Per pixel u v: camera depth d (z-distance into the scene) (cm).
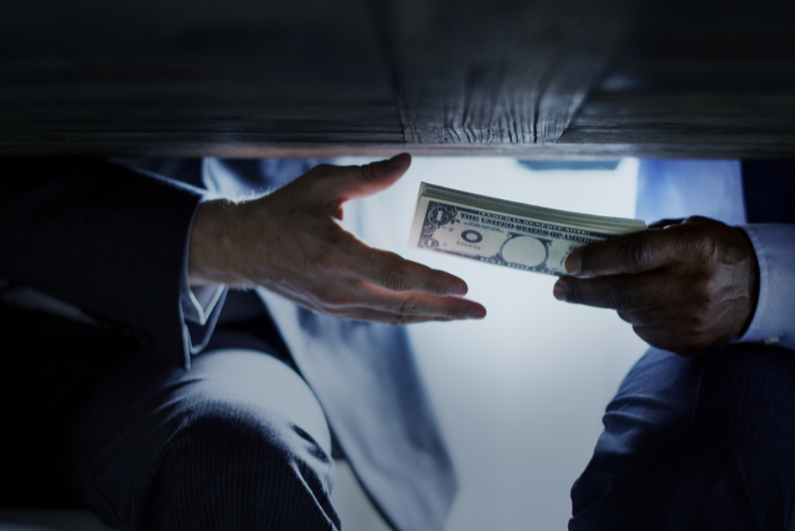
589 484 93
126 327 102
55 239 97
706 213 122
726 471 81
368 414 125
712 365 95
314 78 49
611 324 153
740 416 85
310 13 35
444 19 36
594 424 148
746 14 35
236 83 51
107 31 38
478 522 140
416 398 131
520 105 57
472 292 155
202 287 107
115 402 109
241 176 138
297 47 41
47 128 73
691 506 82
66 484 117
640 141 80
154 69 47
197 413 90
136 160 141
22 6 35
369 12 36
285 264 90
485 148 92
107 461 104
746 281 90
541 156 104
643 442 87
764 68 44
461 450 149
